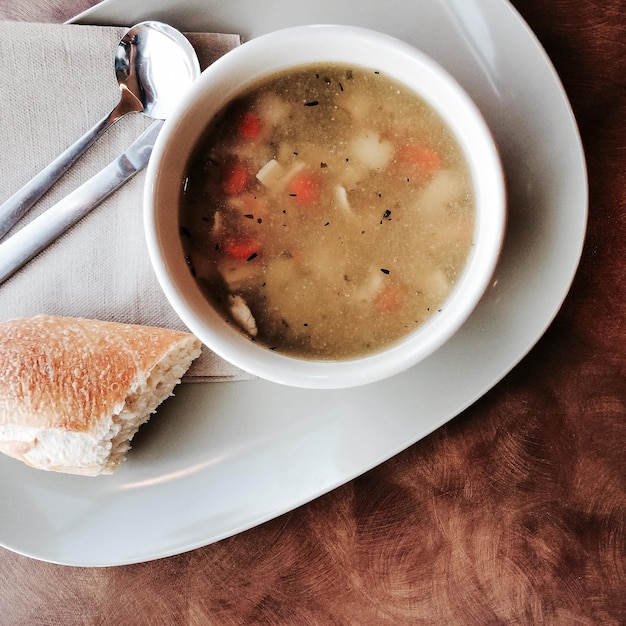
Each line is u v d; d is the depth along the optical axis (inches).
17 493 14.4
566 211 13.2
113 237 14.2
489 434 15.0
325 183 12.9
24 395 13.6
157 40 13.7
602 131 14.3
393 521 15.2
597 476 14.9
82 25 13.8
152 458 14.4
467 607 15.2
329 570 15.3
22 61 13.9
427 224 12.8
